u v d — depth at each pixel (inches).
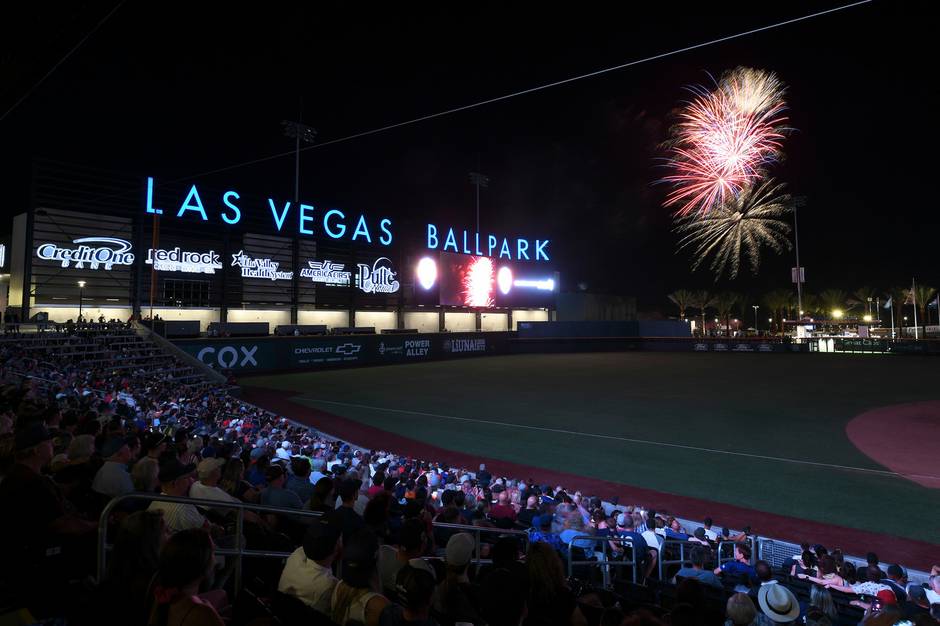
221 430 614.2
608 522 416.8
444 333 2362.2
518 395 1328.7
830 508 571.8
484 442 859.4
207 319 1921.8
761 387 1461.6
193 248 1817.2
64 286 1546.5
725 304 4471.0
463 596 145.9
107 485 205.5
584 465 734.5
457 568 150.1
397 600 174.7
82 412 435.5
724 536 439.8
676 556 413.7
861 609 280.1
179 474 199.8
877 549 472.7
